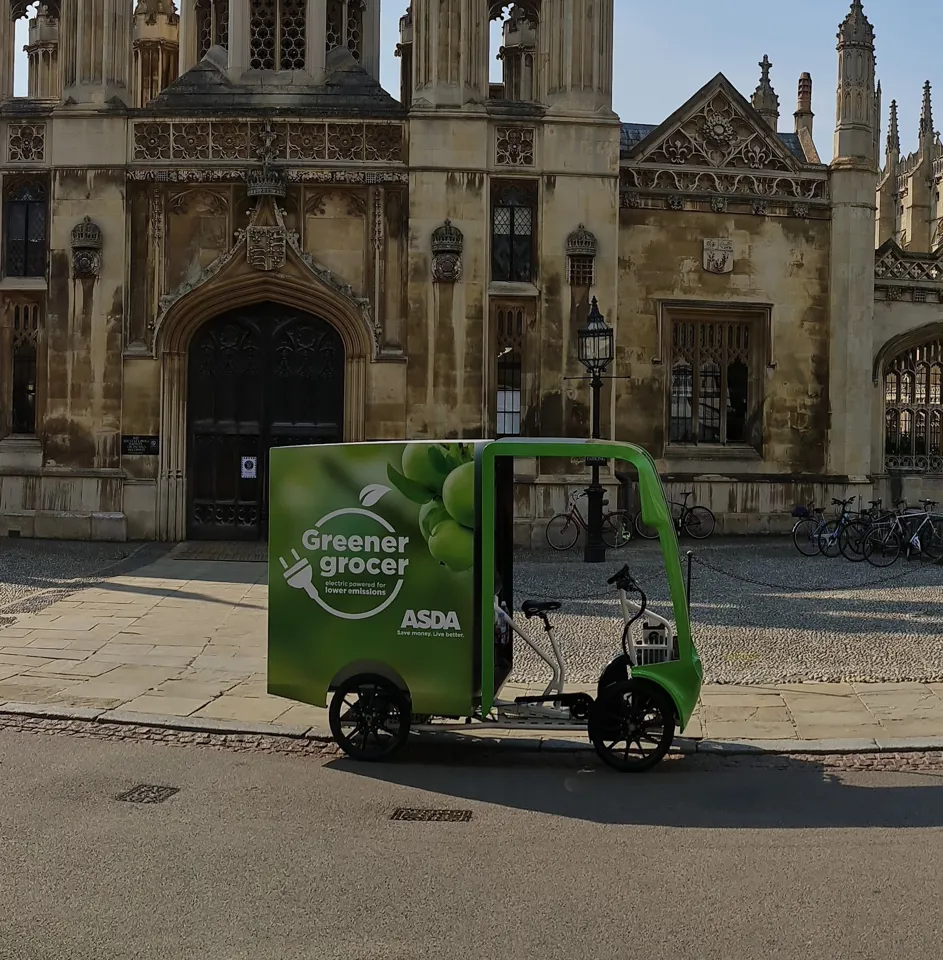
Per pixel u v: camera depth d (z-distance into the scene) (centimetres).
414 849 577
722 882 530
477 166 1953
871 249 2189
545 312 1986
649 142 2117
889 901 507
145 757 757
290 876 534
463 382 1959
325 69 2052
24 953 444
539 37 2072
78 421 1953
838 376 2175
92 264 1936
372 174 1952
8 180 1989
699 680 762
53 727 831
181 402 1975
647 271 2111
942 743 796
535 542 1966
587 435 2002
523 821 629
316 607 771
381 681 758
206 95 2022
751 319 2178
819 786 706
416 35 1970
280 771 732
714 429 2180
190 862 552
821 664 1045
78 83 1966
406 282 1972
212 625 1222
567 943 459
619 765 742
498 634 805
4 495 1967
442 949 452
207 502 2005
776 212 2159
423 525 751
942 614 1290
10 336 2005
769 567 1702
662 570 1661
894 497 2308
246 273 1939
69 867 542
